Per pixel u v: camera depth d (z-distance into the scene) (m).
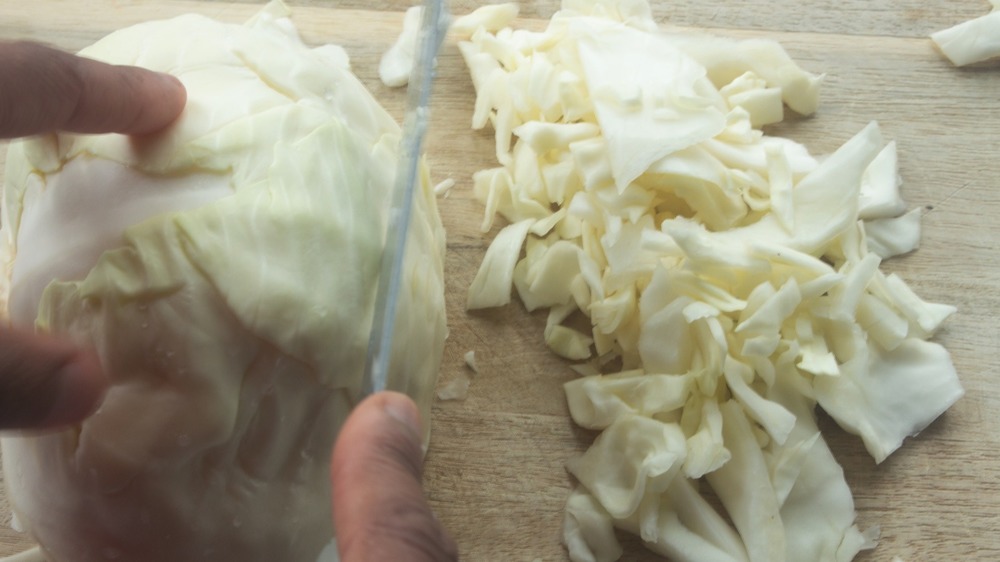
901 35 0.48
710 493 0.42
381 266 0.34
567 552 0.41
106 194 0.33
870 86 0.47
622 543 0.41
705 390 0.41
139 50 0.36
